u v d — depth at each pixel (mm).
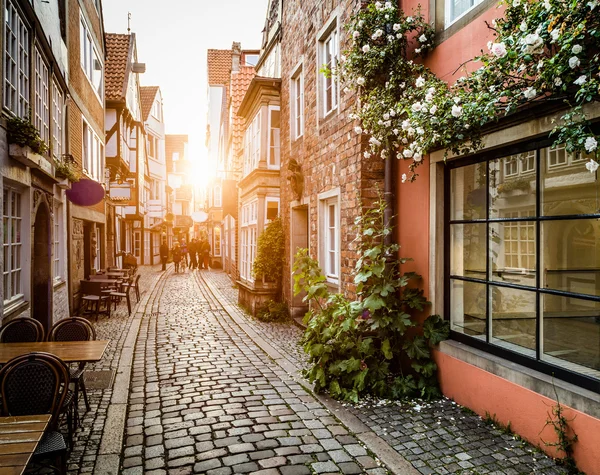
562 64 2764
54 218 8500
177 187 39281
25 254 6246
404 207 5434
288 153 9812
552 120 3383
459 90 3783
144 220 29438
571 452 3209
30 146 5641
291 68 9539
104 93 14789
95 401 4695
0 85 5082
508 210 4094
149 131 30547
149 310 11094
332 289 7285
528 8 3037
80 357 3941
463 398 4383
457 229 4820
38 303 7625
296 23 9141
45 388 3125
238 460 3455
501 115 3748
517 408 3699
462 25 4438
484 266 4438
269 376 5594
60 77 8328
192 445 3709
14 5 5621
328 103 7621
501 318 4195
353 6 6195
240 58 19453
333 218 7578
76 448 3650
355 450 3607
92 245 12617
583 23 2604
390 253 5383
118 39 17438
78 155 10680
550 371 3527
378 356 5219
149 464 3402
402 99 4742
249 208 12180
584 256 3898
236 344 7406
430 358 4879
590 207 3443
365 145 5859
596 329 3938
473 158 4441
